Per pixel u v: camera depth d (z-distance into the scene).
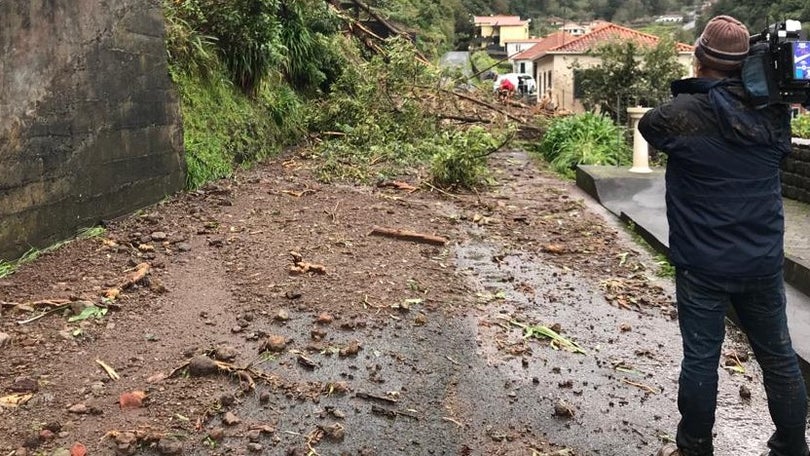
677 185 2.55
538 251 5.60
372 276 4.61
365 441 2.77
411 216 6.39
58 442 2.58
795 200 7.05
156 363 3.23
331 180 7.67
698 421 2.62
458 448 2.78
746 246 2.42
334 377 3.25
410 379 3.30
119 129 5.30
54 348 3.29
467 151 7.83
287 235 5.36
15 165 4.19
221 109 7.55
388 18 19.00
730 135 2.38
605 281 4.90
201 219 5.58
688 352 2.58
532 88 28.78
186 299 3.99
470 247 5.58
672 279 5.00
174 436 2.66
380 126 10.05
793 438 2.62
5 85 4.08
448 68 11.83
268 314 3.87
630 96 14.63
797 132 8.85
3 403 2.79
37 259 4.31
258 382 3.14
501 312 4.24
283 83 10.08
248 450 2.63
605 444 2.89
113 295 3.87
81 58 4.79
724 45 2.43
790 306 4.20
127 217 5.43
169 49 6.59
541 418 3.06
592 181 7.88
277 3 8.62
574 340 3.90
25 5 4.20
